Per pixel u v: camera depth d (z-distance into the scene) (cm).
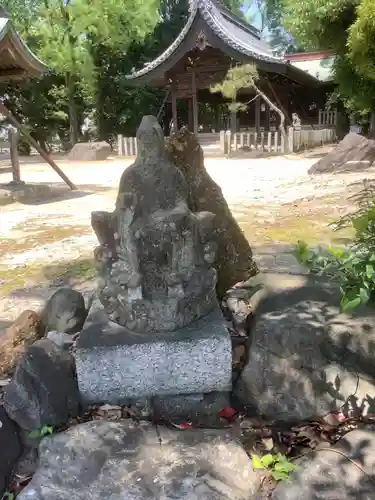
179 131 374
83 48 2466
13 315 427
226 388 300
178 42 2034
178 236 291
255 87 1981
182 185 305
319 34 1429
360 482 225
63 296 371
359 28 1167
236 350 327
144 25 2503
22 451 271
